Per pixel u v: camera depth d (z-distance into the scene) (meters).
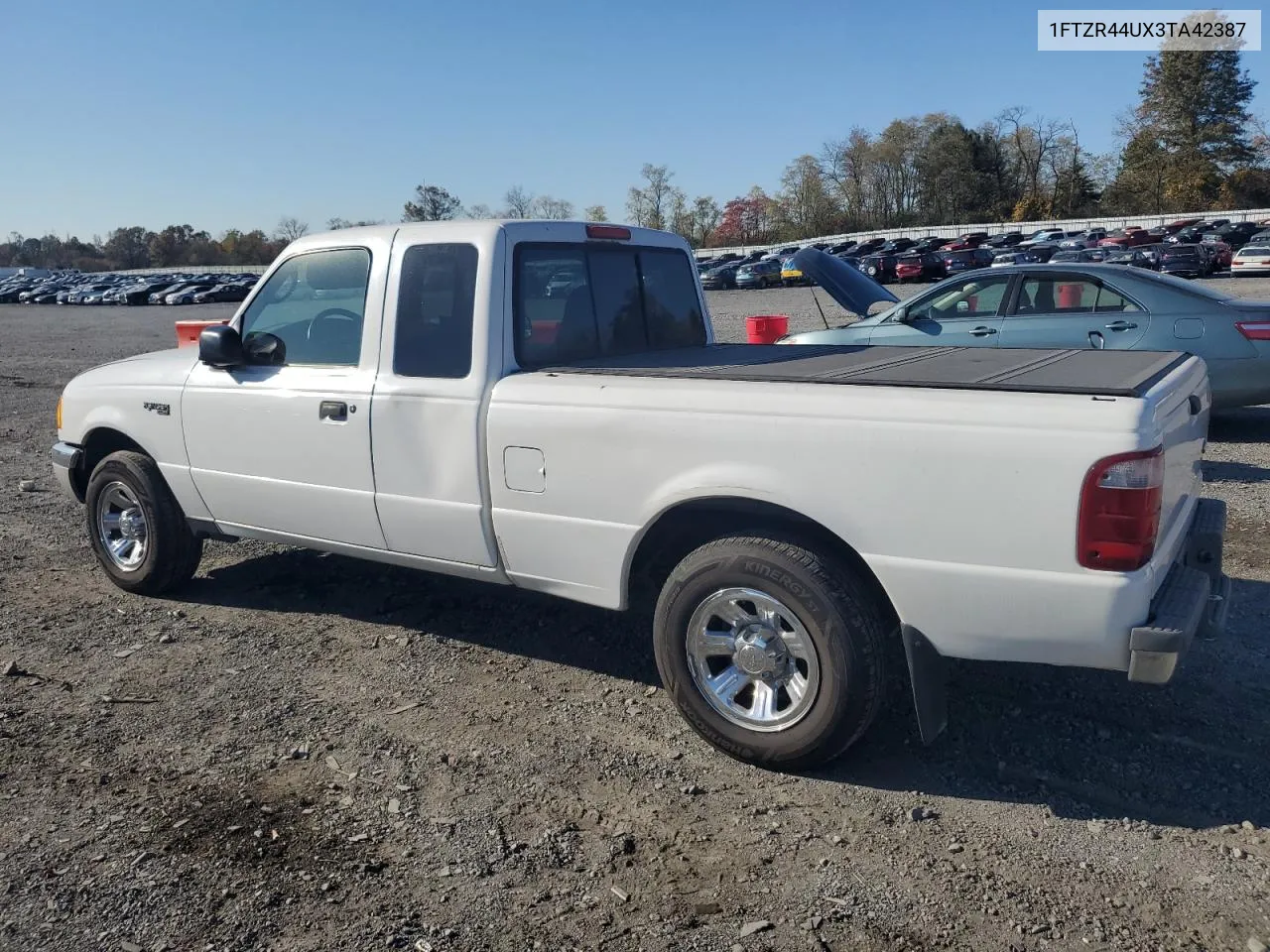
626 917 2.77
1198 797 3.27
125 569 5.48
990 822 3.18
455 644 4.73
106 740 3.84
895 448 3.15
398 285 4.27
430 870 2.99
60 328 35.66
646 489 3.61
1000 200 97.56
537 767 3.58
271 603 5.33
